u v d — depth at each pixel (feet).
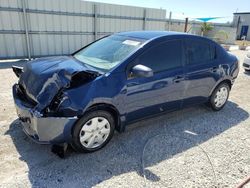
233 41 83.66
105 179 8.73
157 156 10.29
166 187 8.46
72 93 9.13
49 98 9.04
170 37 12.25
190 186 8.57
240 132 12.87
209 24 83.20
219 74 14.62
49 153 10.10
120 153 10.37
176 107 13.11
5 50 31.24
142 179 8.82
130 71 10.50
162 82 11.65
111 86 9.93
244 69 29.32
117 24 40.75
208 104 15.42
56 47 35.42
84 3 35.88
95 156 10.06
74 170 9.12
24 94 10.61
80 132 9.61
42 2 32.12
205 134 12.47
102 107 9.91
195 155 10.50
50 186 8.27
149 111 11.78
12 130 11.80
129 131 12.34
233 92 20.47
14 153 9.97
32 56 33.60
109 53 11.74
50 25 33.83
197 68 13.24
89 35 38.32
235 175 9.29
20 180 8.47
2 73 24.21
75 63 11.04
